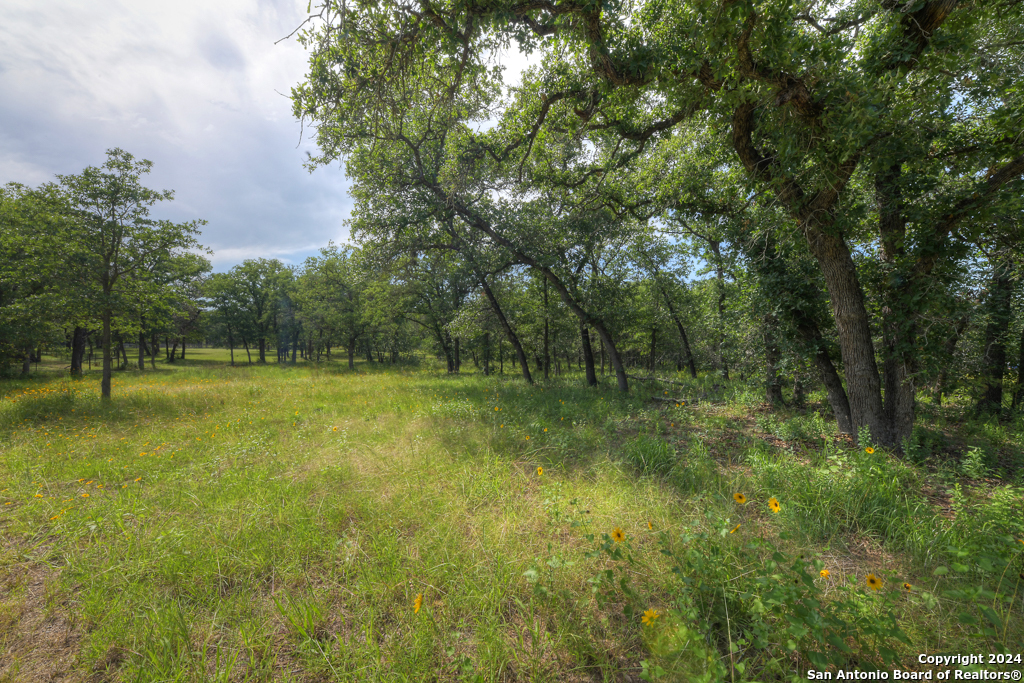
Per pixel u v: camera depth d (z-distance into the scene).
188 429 7.60
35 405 10.46
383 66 5.59
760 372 9.91
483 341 23.39
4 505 4.38
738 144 6.23
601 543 2.99
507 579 2.83
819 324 7.56
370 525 3.69
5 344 19.64
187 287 24.50
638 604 2.58
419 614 2.50
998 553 3.02
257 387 14.62
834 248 6.00
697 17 4.95
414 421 7.78
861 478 4.29
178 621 2.52
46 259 12.27
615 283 13.79
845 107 4.56
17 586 2.97
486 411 8.67
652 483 4.63
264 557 3.19
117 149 12.84
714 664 1.91
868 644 2.24
